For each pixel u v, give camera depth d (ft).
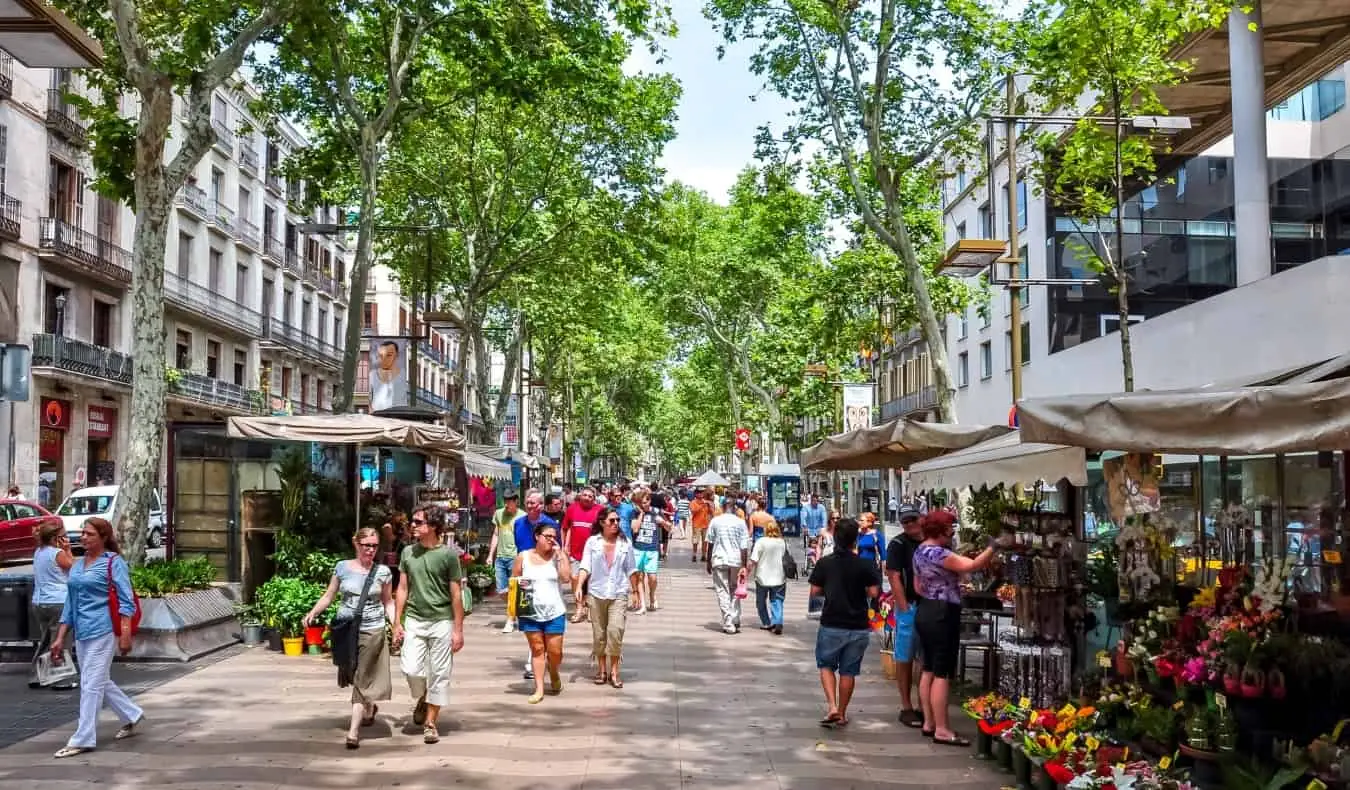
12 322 30.50
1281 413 18.40
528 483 124.98
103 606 26.68
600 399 227.40
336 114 67.87
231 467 48.80
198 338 132.87
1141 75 46.32
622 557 37.22
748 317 150.30
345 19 60.80
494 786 23.71
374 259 106.63
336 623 27.32
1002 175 110.93
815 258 106.52
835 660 30.53
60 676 34.01
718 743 28.27
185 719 30.12
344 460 53.57
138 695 33.45
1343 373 25.48
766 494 142.31
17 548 81.30
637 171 96.43
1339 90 71.61
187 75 45.47
